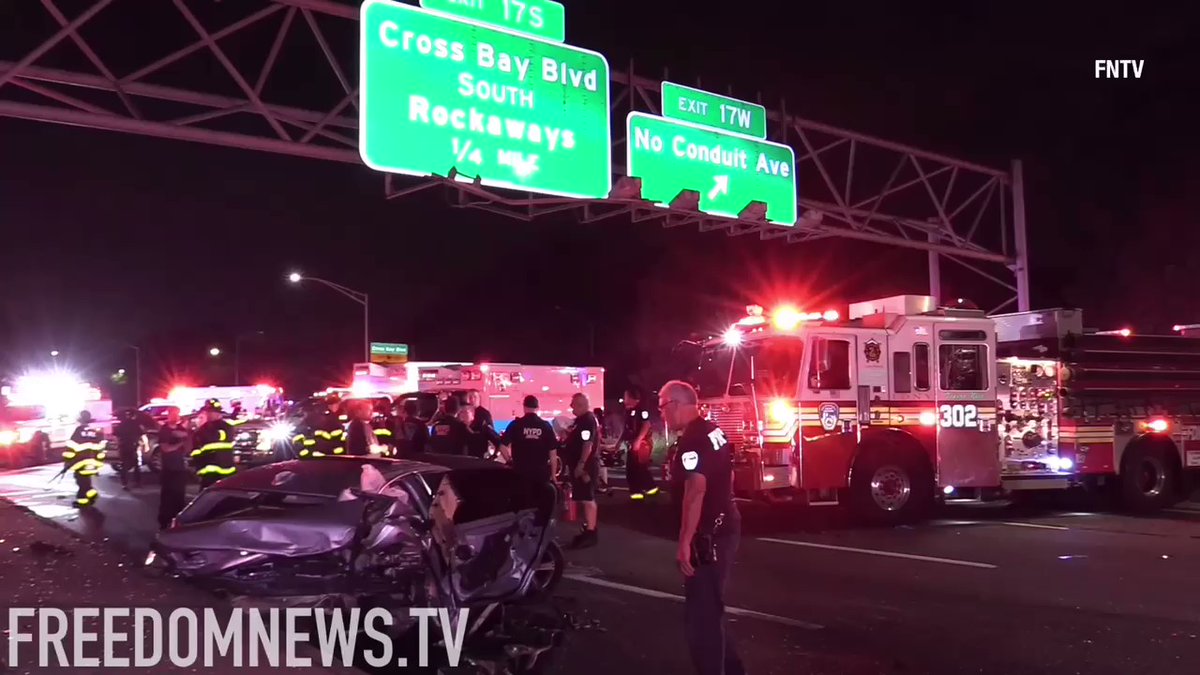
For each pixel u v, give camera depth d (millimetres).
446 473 7281
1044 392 14289
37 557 9102
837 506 14852
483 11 13695
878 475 12844
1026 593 8609
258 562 6195
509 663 6367
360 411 11859
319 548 6199
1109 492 14914
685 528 5059
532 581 7535
